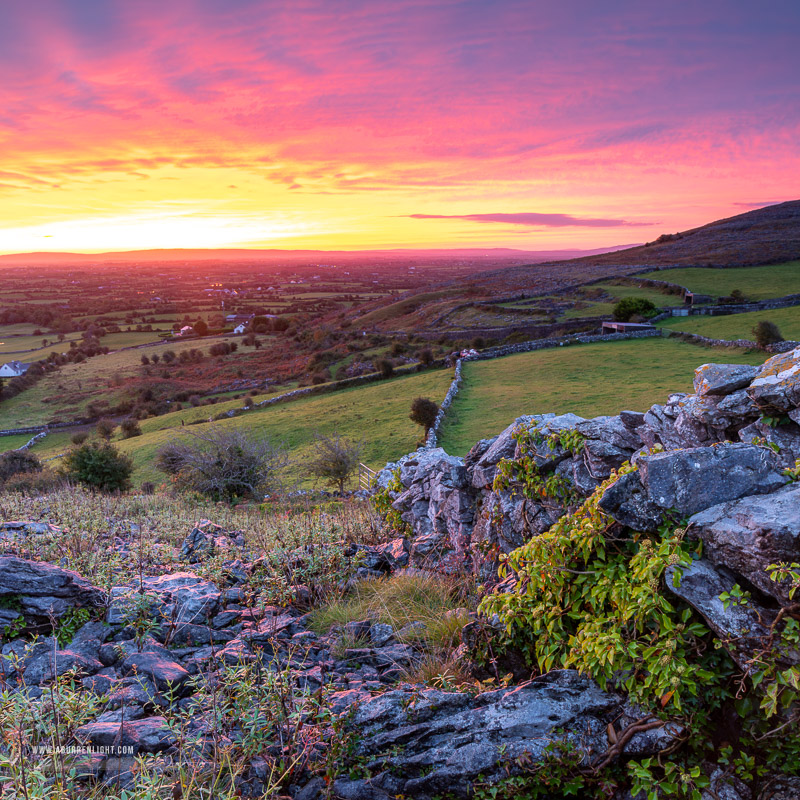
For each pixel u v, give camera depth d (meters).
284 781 3.80
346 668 5.25
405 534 9.41
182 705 4.37
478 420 40.25
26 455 34.06
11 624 5.34
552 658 4.20
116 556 7.79
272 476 27.16
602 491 4.26
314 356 102.38
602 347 60.72
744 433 4.47
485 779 3.62
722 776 3.32
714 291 96.81
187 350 139.12
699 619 3.61
